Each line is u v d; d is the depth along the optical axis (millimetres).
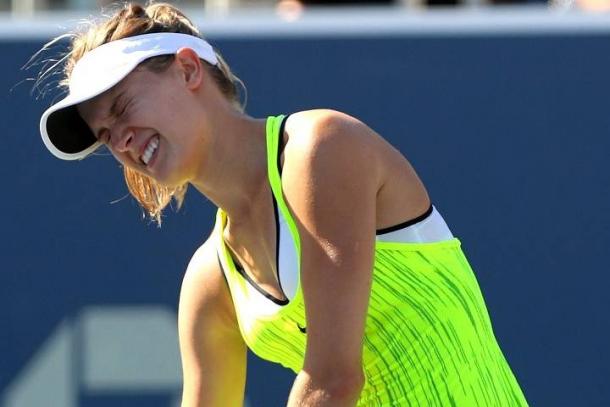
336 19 14797
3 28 14891
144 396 14930
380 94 14672
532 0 19750
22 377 15023
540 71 14539
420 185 7656
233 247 8008
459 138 14617
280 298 7719
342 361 7086
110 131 7535
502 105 14578
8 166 14977
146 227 14953
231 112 7668
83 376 14969
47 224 15000
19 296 15000
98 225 14961
